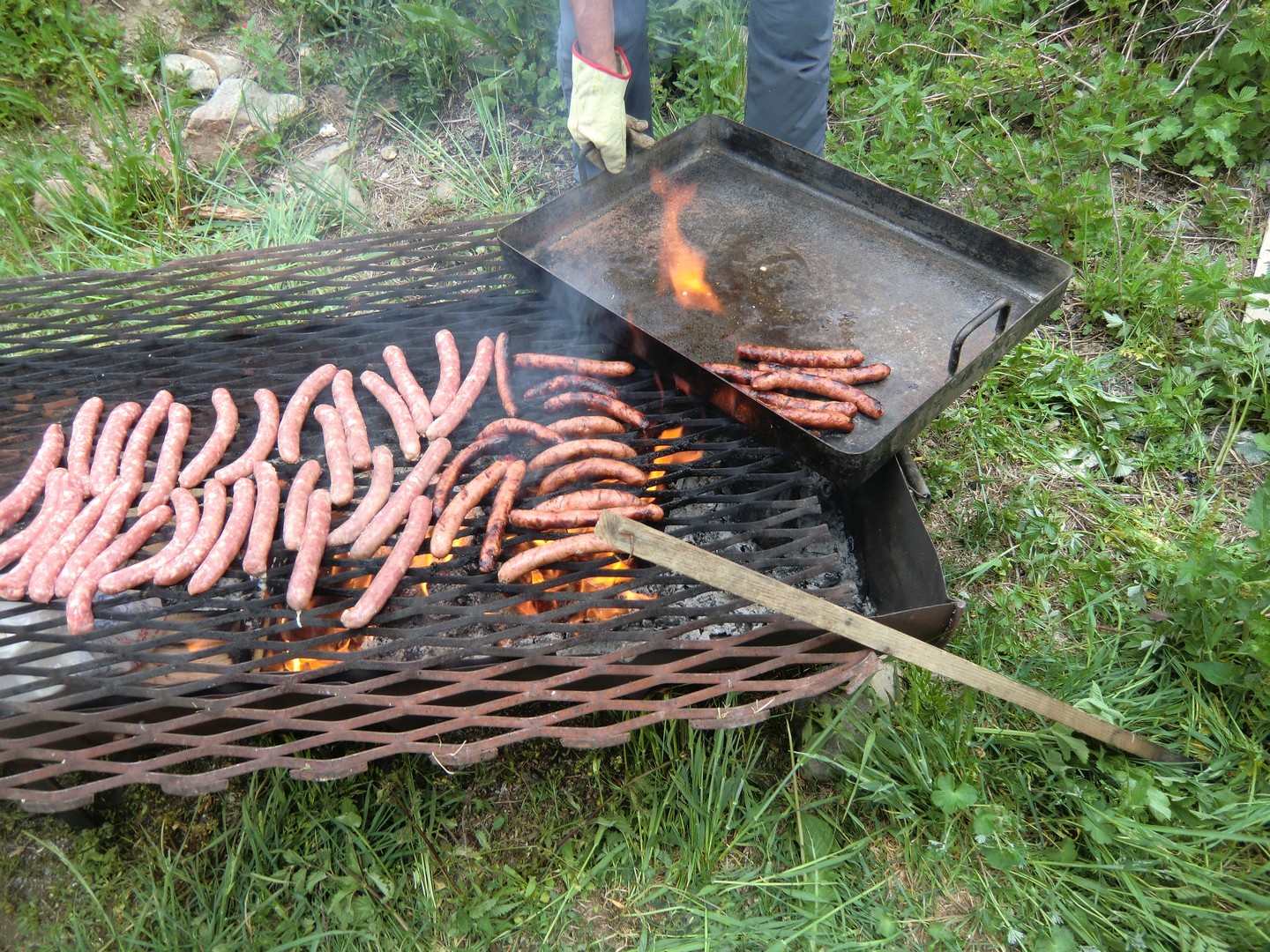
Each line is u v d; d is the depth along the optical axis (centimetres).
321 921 93
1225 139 155
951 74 166
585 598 96
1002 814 95
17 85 186
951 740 99
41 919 95
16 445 111
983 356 97
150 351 121
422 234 132
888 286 113
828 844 95
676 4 175
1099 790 98
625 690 90
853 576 112
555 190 169
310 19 196
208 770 102
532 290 125
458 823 100
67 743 92
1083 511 123
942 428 131
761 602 79
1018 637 110
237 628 101
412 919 93
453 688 90
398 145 181
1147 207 155
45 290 125
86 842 98
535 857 97
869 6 177
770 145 127
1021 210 156
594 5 108
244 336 122
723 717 89
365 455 105
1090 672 105
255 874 93
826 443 91
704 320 111
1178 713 103
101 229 162
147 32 192
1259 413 129
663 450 107
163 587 97
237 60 193
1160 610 109
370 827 98
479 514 104
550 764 103
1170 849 93
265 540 97
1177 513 121
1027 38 173
